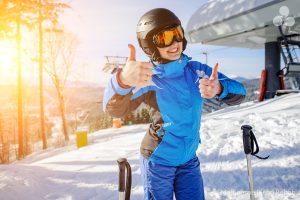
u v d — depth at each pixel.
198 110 1.97
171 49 1.84
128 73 1.42
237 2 13.89
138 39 1.93
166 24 1.80
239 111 10.77
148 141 1.99
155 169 1.96
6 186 4.24
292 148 5.07
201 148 5.73
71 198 4.14
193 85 1.94
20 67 20.17
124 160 1.67
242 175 4.25
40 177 5.04
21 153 18.55
